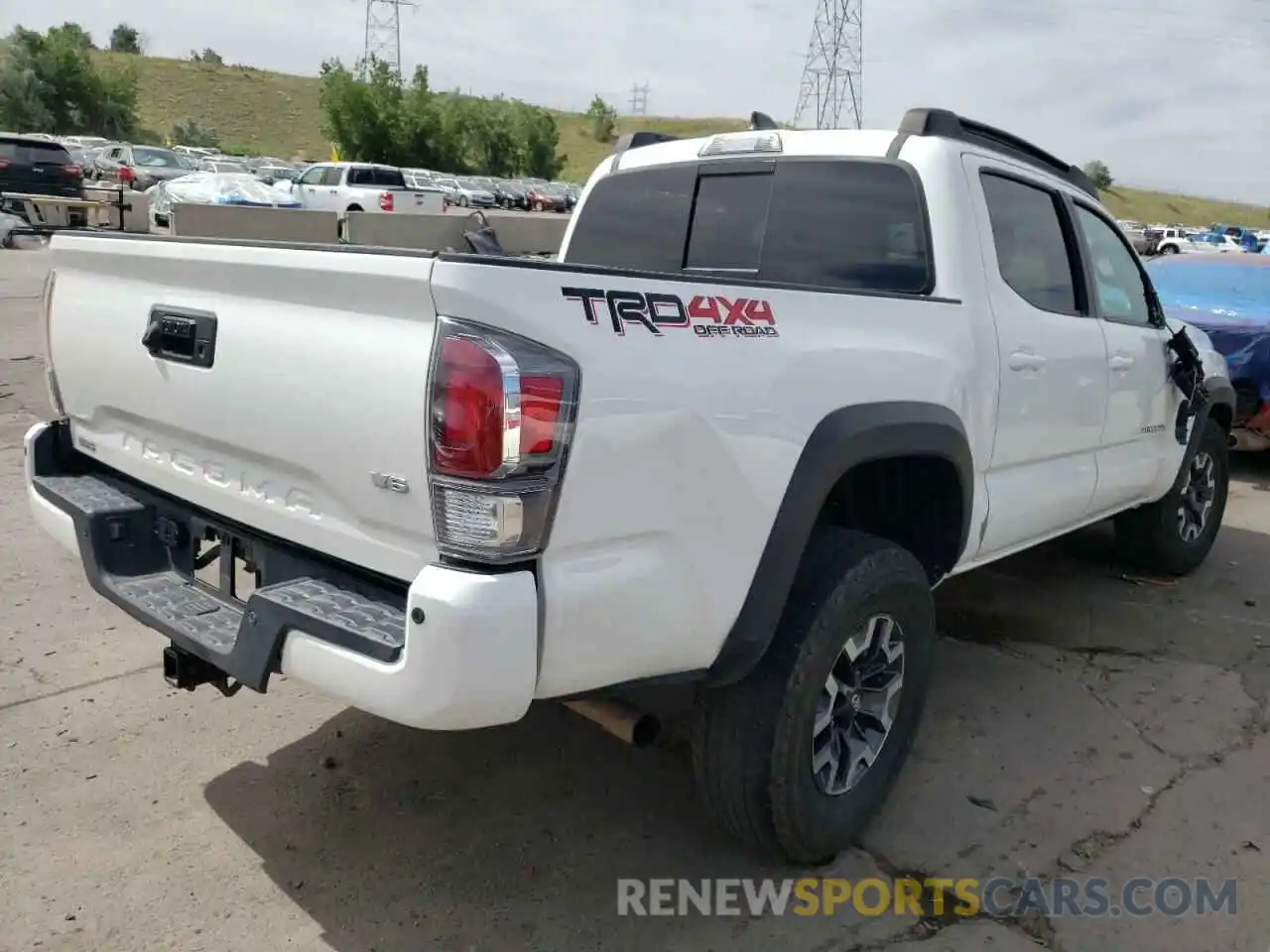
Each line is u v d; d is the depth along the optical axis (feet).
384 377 7.04
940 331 10.44
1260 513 22.74
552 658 7.09
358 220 27.78
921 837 10.27
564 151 310.24
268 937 8.51
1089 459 14.01
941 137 11.46
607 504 7.18
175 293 8.80
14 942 8.29
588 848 9.89
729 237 12.76
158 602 8.93
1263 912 9.25
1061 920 9.09
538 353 6.73
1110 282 14.57
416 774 10.98
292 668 7.43
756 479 8.16
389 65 182.91
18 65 205.36
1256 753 12.10
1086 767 11.68
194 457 9.01
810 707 8.85
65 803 10.14
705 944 8.65
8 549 16.53
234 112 281.33
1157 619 16.16
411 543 7.23
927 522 11.04
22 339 33.50
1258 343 23.79
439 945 8.51
